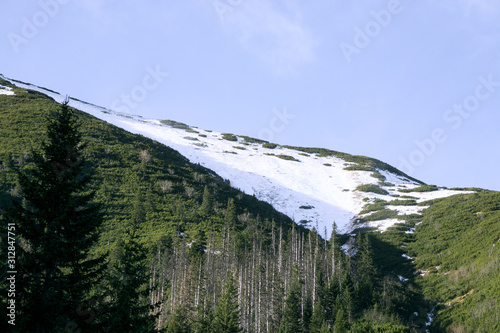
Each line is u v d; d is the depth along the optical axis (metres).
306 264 86.19
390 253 106.56
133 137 163.88
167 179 130.25
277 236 109.88
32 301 19.11
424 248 104.56
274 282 71.81
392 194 173.00
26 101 166.12
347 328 61.25
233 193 141.38
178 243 88.38
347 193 175.62
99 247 79.31
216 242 92.25
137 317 26.42
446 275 87.38
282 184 177.00
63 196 20.95
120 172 125.25
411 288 85.56
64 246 20.34
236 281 71.50
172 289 67.06
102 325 22.02
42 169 21.64
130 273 28.06
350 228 135.75
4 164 96.69
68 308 20.48
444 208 131.00
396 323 66.56
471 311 68.25
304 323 66.00
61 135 22.81
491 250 84.06
